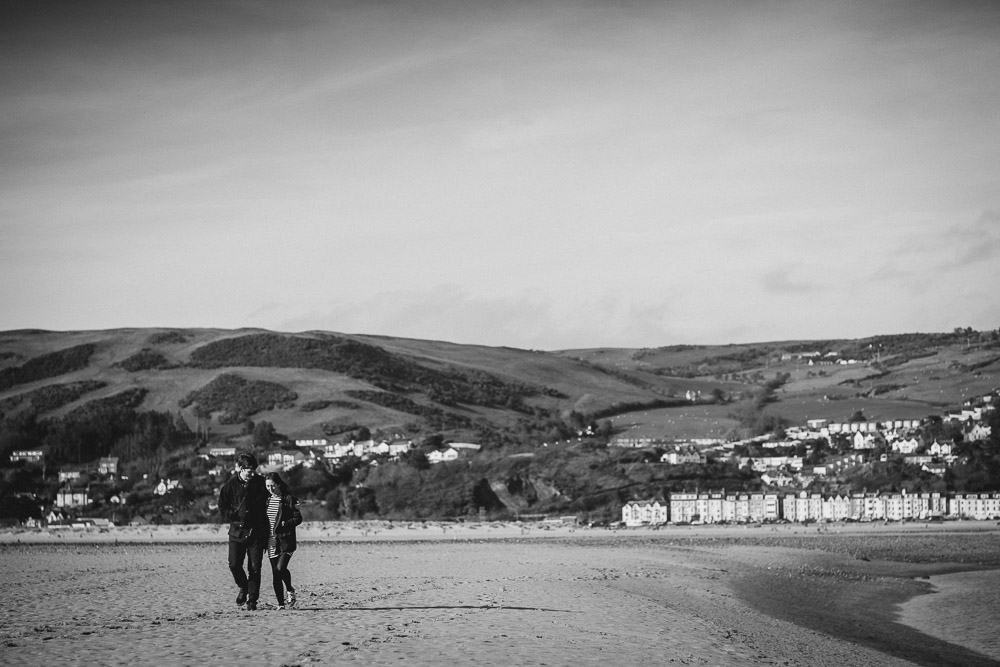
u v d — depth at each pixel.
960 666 45.53
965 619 65.31
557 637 34.69
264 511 37.56
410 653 28.97
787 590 80.00
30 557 112.31
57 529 197.38
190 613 41.84
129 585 64.62
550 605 47.97
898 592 84.06
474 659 28.64
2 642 31.56
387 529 192.38
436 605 44.19
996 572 107.75
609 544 153.25
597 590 61.34
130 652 28.67
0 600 51.88
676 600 61.81
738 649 38.44
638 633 39.16
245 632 32.31
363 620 35.91
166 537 176.25
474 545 147.88
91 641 31.12
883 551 141.12
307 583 63.28
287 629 32.97
